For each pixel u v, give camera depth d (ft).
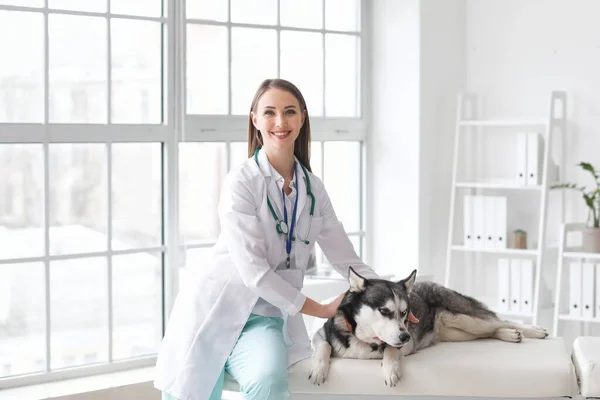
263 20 14.20
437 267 15.43
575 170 14.53
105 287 12.66
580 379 9.39
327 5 14.99
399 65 15.05
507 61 15.17
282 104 9.47
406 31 14.90
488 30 15.34
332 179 15.25
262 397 8.86
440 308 10.35
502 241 14.49
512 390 9.34
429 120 15.01
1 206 11.72
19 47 11.73
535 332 10.60
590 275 13.65
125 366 12.75
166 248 13.19
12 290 11.85
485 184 14.55
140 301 13.07
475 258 15.83
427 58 14.90
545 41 14.75
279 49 14.40
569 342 14.62
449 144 15.43
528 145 14.25
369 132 15.56
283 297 9.16
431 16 14.92
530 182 14.26
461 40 15.57
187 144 13.33
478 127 15.61
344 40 15.25
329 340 9.73
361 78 15.40
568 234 14.65
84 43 12.29
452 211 14.88
